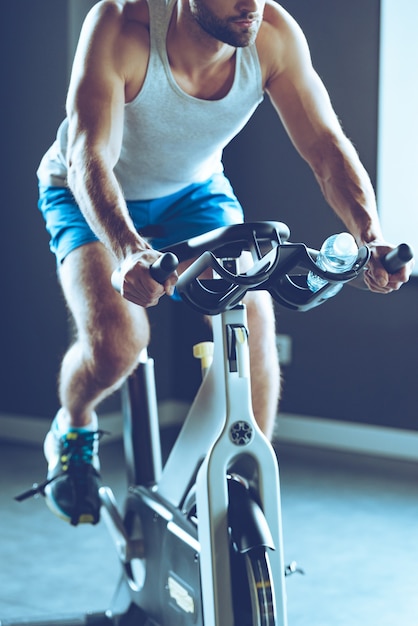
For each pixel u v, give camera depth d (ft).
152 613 8.22
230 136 8.15
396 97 15.85
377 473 15.65
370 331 16.62
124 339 8.11
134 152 8.13
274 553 6.65
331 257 5.68
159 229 8.25
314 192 16.80
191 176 8.55
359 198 7.24
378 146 16.05
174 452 7.84
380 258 6.21
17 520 13.37
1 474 15.57
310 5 16.44
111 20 7.28
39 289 17.29
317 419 17.20
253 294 7.77
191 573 7.34
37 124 16.87
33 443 17.44
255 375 7.80
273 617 6.32
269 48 7.68
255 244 5.98
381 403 16.61
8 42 17.02
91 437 9.12
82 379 8.60
